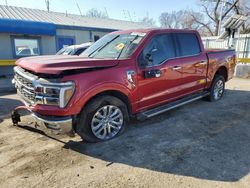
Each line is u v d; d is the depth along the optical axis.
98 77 3.45
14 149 3.58
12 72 13.37
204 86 5.65
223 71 6.38
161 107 4.54
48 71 3.15
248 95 6.92
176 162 3.16
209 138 3.90
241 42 13.23
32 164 3.16
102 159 3.27
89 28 16.55
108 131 3.83
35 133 4.16
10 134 4.13
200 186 2.66
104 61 3.60
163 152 3.44
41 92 3.25
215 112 5.26
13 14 15.81
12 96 7.42
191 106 5.74
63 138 3.95
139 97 4.06
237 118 4.87
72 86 3.21
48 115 3.29
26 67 3.53
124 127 4.04
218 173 2.90
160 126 4.43
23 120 4.80
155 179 2.80
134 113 4.14
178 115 5.06
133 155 3.37
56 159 3.28
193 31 5.22
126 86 3.79
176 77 4.67
